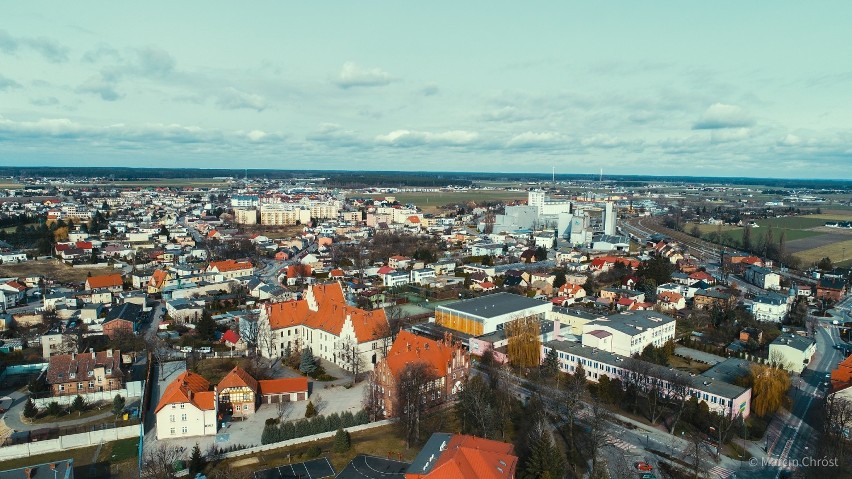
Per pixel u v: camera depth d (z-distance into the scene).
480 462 102.19
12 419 147.88
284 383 162.25
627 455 132.62
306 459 128.25
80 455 130.50
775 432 147.25
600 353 185.25
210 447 134.38
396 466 124.94
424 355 158.38
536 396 156.62
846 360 175.75
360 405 158.75
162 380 174.50
